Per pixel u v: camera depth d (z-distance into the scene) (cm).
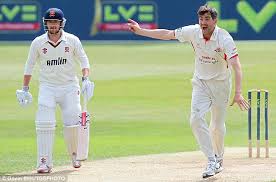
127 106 6144
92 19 9506
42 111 3078
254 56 8519
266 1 9375
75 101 3144
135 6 9494
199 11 2775
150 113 5819
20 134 4912
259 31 9406
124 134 4894
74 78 3145
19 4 9481
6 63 8344
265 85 7000
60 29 3062
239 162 3372
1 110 5994
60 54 3073
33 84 7131
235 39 9425
